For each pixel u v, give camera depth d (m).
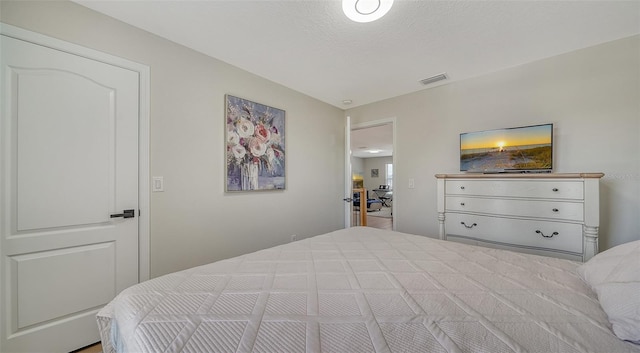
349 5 1.45
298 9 1.57
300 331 0.68
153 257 1.84
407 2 1.49
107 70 1.64
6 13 1.32
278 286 0.96
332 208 3.51
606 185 1.93
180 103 1.99
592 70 1.98
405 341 0.63
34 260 1.40
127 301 0.85
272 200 2.73
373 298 0.86
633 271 0.74
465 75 2.55
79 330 1.53
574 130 2.06
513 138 2.23
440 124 2.80
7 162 1.33
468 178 2.21
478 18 1.63
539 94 2.22
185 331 0.69
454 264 1.19
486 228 2.12
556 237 1.80
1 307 1.31
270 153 2.68
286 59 2.21
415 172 3.00
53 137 1.45
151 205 1.83
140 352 0.63
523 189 1.94
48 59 1.44
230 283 0.99
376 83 2.75
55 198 1.46
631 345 0.60
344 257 1.31
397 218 3.14
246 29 1.78
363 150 7.99
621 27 1.73
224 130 2.28
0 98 1.31
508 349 0.60
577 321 0.70
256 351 0.61
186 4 1.53
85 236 1.56
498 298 0.85
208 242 2.17
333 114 3.54
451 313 0.76
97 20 1.60
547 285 0.94
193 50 2.06
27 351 1.37
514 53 2.10
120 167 1.69
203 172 2.13
